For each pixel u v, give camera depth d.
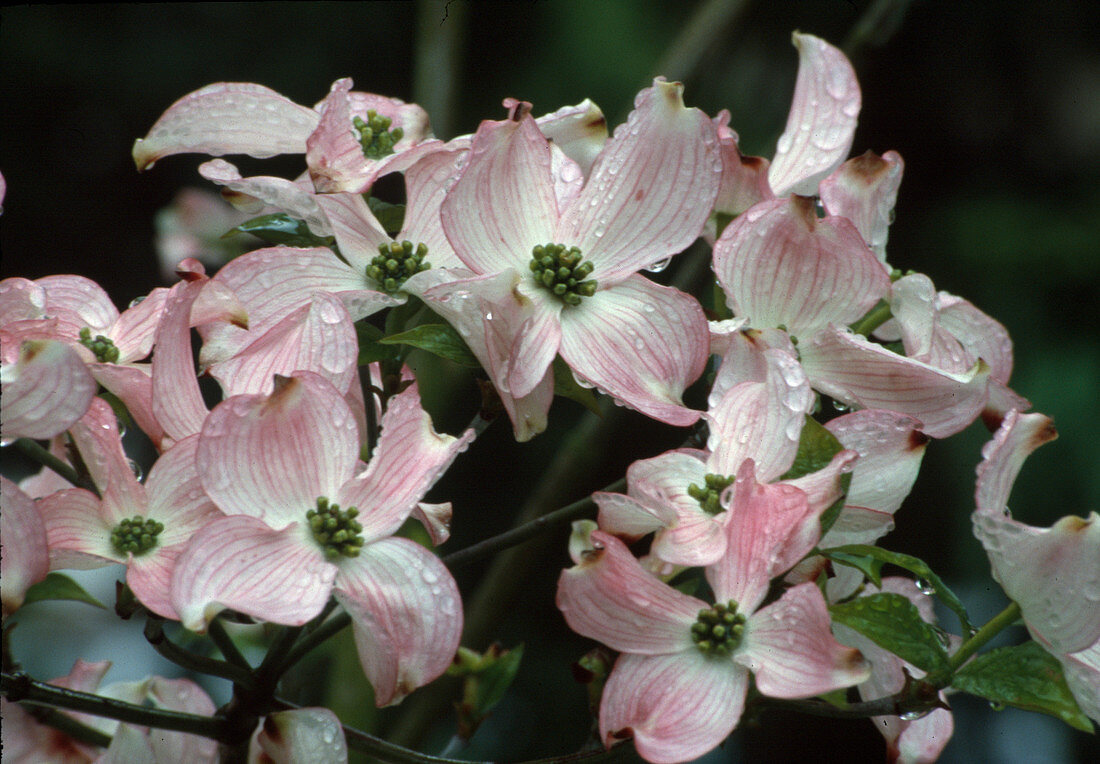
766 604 1.01
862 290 1.04
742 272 1.04
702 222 1.04
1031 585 0.99
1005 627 1.00
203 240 1.39
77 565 0.99
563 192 1.04
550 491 1.19
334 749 0.98
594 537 0.99
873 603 1.00
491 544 1.03
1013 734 1.68
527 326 1.01
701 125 1.04
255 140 1.06
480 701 1.13
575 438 1.20
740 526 0.99
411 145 1.07
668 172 1.04
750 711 1.00
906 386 1.03
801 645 0.98
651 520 1.00
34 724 1.07
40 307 1.03
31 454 1.02
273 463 0.99
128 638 1.42
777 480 1.00
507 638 1.74
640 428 1.47
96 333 1.05
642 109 1.04
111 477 1.00
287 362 1.00
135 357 1.05
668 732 0.98
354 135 1.04
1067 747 1.71
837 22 1.75
